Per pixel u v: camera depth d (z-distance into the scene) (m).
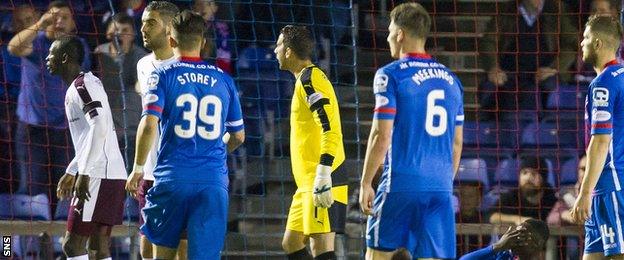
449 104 22.36
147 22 25.91
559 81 41.06
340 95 41.09
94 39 40.78
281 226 37.84
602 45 24.34
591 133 24.12
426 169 22.09
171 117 23.03
